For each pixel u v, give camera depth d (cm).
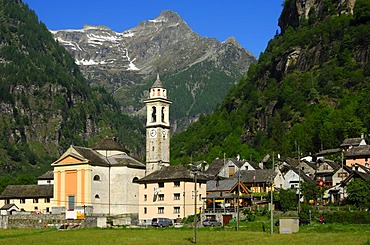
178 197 16300
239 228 12838
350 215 13000
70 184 17812
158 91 19050
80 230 13700
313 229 11888
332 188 16638
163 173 16712
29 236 12000
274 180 17962
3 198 19312
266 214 14862
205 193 16875
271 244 9150
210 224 14188
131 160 18675
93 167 17762
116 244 9738
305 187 16788
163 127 18962
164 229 13425
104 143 18700
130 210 18088
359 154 19450
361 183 14850
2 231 14225
